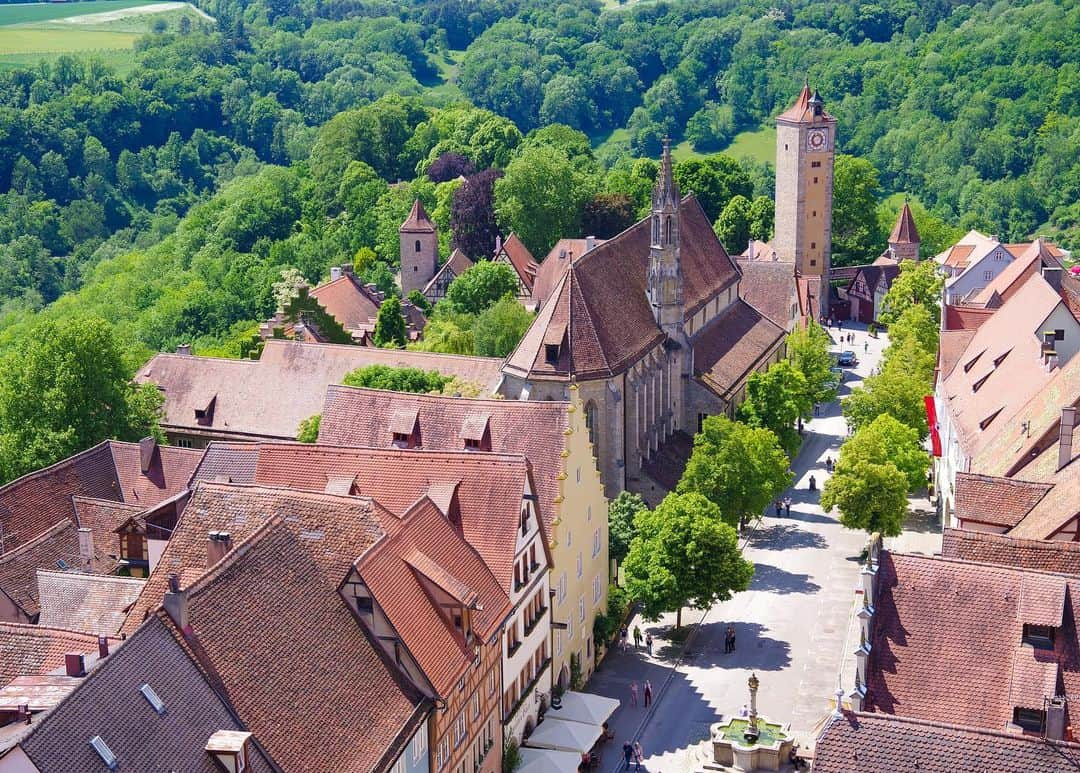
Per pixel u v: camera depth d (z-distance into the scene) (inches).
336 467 4303.6
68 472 4906.5
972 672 3051.2
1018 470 4564.5
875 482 5615.2
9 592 4010.8
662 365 6373.0
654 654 4923.7
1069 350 5600.4
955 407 5772.6
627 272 6392.7
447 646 3526.1
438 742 3425.2
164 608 2962.6
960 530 3491.6
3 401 5615.2
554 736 4158.5
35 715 2842.0
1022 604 3063.5
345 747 3102.9
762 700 4552.2
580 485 4665.4
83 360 5639.8
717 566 4909.0
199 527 3622.0
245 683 3006.9
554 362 5733.3
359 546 3563.0
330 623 3314.5
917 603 3134.8
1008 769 2642.7
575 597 4626.0
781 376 6579.7
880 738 2709.2
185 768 2746.1
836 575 5551.2
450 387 5989.2
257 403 6446.9
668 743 4325.8
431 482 4200.3
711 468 5753.0
